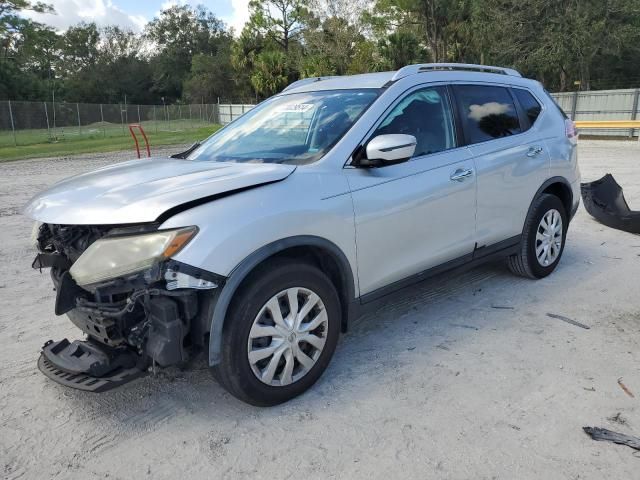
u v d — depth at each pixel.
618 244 6.03
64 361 2.93
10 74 54.12
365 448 2.63
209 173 3.07
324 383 3.23
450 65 4.17
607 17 29.03
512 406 2.93
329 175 3.14
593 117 24.20
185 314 2.65
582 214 7.59
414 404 2.99
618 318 4.04
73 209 2.81
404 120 3.63
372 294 3.41
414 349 3.63
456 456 2.55
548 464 2.47
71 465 2.59
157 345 2.61
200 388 3.24
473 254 4.09
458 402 2.99
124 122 37.91
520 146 4.41
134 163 3.79
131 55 75.94
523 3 29.70
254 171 3.03
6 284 5.16
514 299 4.45
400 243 3.48
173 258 2.53
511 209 4.36
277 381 2.95
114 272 2.57
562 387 3.11
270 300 2.83
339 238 3.11
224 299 2.65
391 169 3.45
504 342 3.69
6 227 7.65
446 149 3.87
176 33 76.00
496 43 31.72
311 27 38.50
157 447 2.70
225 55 65.69
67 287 2.79
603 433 2.68
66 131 34.47
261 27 49.62
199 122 42.62
